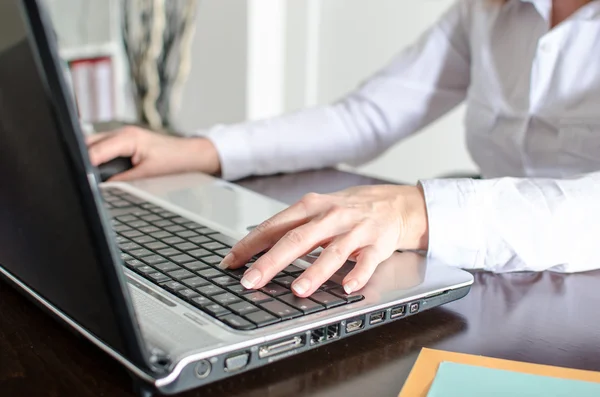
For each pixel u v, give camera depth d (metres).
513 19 1.06
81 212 0.37
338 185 1.01
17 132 0.39
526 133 1.03
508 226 0.69
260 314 0.50
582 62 0.96
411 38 2.04
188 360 0.43
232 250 0.61
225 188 0.90
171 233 0.70
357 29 2.17
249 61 2.29
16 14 0.35
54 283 0.45
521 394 0.45
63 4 2.39
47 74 0.35
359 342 0.54
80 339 0.50
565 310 0.61
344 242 0.60
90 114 2.49
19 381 0.47
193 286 0.55
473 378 0.47
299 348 0.49
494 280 0.68
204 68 2.46
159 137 1.00
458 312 0.60
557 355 0.52
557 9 1.01
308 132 1.10
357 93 1.20
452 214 0.69
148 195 0.85
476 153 1.13
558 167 1.00
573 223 0.70
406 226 0.68
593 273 0.70
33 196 0.41
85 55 2.46
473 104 1.11
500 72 1.07
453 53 1.18
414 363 0.50
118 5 2.47
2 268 0.56
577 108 0.97
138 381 0.43
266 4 2.28
